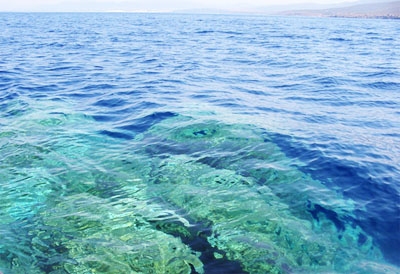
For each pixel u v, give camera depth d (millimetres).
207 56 18562
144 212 4457
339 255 3779
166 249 3812
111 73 13484
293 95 10461
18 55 17578
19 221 4289
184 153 6129
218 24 54781
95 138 6781
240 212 4484
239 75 13523
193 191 4949
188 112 8266
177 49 21375
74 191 4949
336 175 5453
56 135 6895
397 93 10867
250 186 5105
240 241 3961
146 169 5566
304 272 3543
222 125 7391
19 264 3604
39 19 67562
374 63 16922
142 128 7297
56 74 13133
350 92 10922
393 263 3684
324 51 21500
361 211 4562
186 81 12125
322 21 77750
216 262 3654
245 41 27188
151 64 15719
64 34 30922
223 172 5488
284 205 4664
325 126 7609
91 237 3988
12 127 7273
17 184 5098
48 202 4684
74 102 9305
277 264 3643
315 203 4719
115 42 24984
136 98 9672
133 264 3590
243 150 6258
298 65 16156
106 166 5656
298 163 5824
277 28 46094
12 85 11070
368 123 7895
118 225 4199
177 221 4285
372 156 6102
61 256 3703
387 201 4777
